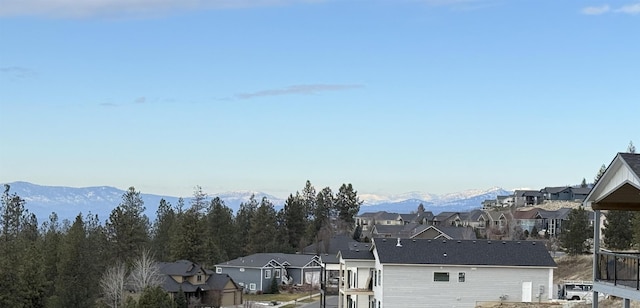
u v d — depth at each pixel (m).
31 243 91.25
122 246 102.81
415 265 56.34
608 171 21.53
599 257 22.89
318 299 95.31
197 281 90.44
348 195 168.75
